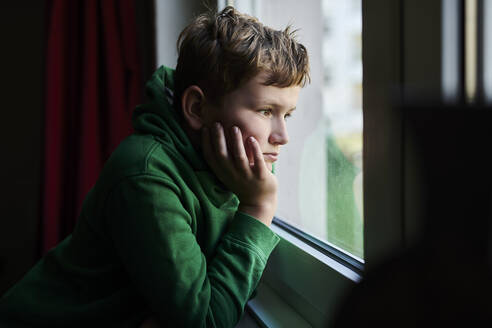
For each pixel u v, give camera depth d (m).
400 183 0.46
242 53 0.57
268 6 0.99
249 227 0.60
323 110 0.87
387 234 0.49
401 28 0.45
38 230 1.35
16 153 1.60
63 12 1.22
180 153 0.63
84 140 1.21
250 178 0.60
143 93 1.41
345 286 0.56
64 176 1.27
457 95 0.17
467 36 0.38
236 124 0.60
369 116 0.51
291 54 0.60
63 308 0.64
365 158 0.52
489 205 0.15
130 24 1.24
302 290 0.69
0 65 1.56
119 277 0.64
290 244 0.73
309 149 0.90
